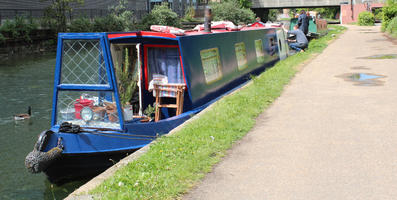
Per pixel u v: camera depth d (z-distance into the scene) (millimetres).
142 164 5031
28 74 20906
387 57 15320
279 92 9461
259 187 4246
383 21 36406
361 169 4578
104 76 7059
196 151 5418
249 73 12789
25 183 7457
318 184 4246
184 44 8203
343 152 5172
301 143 5641
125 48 8273
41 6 43656
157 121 7812
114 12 50469
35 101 14633
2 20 37188
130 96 7820
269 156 5176
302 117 7094
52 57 30531
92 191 4312
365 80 10484
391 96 8398
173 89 8062
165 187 4281
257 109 7742
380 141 5523
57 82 6922
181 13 67812
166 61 8305
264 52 14875
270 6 81938
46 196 6871
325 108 7664
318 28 31969
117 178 4562
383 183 4184
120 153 7043
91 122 7086
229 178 4516
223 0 67562
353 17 76250
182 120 7965
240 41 12297
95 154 6879
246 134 6242
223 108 7902
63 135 6766
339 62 14570
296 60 15727
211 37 9898
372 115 6945
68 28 41438
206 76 9328
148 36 8039
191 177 4539
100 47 6777
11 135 10688
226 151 5461
